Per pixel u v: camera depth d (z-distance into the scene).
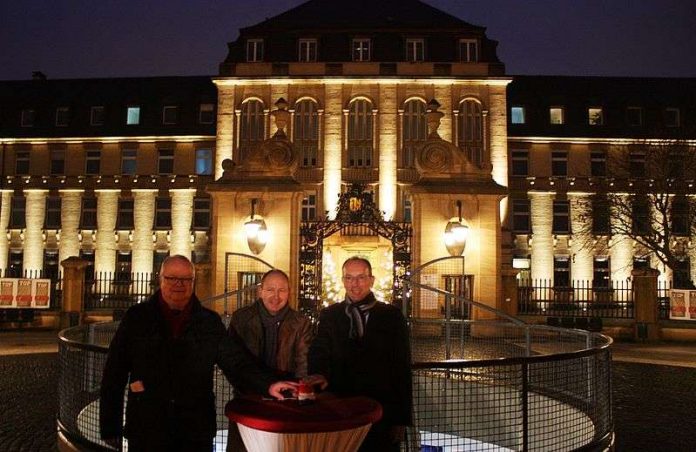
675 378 16.22
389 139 41.12
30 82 52.94
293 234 20.19
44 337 24.56
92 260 47.19
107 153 48.03
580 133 46.75
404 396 5.70
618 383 15.41
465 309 20.17
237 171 20.55
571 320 25.83
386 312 5.82
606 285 45.28
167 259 5.10
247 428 4.38
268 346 6.11
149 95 49.72
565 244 45.72
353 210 20.97
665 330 25.08
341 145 41.16
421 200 20.55
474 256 20.36
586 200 45.16
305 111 41.66
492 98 41.53
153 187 47.22
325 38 42.50
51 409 11.76
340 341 5.74
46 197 48.16
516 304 25.08
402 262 20.80
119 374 5.03
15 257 47.88
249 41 42.66
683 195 44.00
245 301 19.89
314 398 4.77
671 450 9.34
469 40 42.38
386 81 41.47
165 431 4.89
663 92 49.41
